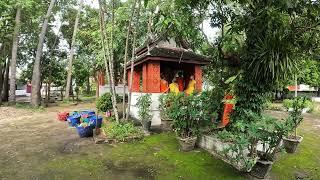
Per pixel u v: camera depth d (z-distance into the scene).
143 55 10.22
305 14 5.25
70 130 9.62
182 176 5.23
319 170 5.74
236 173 5.34
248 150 5.48
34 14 19.52
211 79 8.37
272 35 5.37
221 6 7.02
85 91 34.31
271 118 4.93
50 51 24.78
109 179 5.08
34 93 17.92
